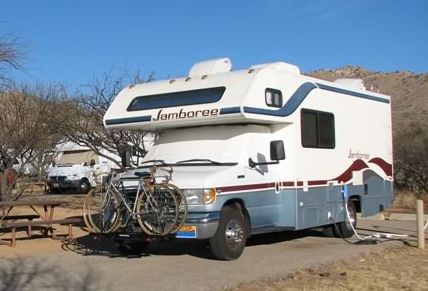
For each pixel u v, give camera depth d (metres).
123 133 17.81
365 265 9.60
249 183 9.98
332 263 9.64
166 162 10.32
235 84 10.00
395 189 24.38
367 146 13.59
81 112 18.75
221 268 9.07
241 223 9.88
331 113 12.17
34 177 21.44
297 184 10.96
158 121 10.42
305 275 8.70
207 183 9.18
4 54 14.09
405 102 59.66
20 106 16.84
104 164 28.94
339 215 12.34
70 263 9.64
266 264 9.44
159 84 10.99
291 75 10.99
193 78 10.65
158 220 9.05
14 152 16.59
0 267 9.25
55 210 17.95
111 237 9.57
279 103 10.52
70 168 28.03
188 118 10.10
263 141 10.60
